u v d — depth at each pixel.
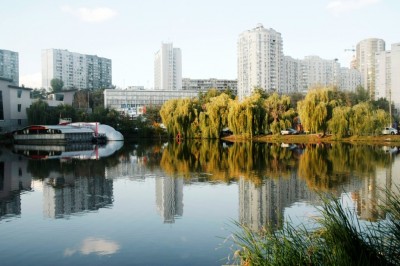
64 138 88.50
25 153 64.94
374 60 186.62
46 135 89.62
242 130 83.88
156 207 24.86
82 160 53.03
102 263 15.74
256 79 191.50
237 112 84.12
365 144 69.31
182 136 95.69
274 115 87.44
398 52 156.38
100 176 38.47
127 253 16.73
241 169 41.09
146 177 37.38
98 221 21.70
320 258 8.43
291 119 92.12
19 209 24.83
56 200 27.45
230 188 30.66
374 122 74.25
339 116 74.69
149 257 16.20
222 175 37.47
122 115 112.38
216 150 65.00
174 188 31.31
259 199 26.36
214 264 15.24
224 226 20.25
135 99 189.00
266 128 85.94
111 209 24.52
